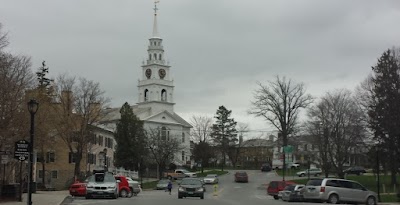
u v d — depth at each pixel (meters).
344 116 71.94
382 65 56.84
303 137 88.31
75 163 69.31
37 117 48.50
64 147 74.62
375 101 59.38
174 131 127.25
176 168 112.62
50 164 73.94
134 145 90.31
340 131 71.25
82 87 74.81
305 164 116.88
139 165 90.31
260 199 43.75
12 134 34.78
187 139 133.50
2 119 33.41
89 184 36.66
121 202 32.38
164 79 134.62
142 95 134.50
